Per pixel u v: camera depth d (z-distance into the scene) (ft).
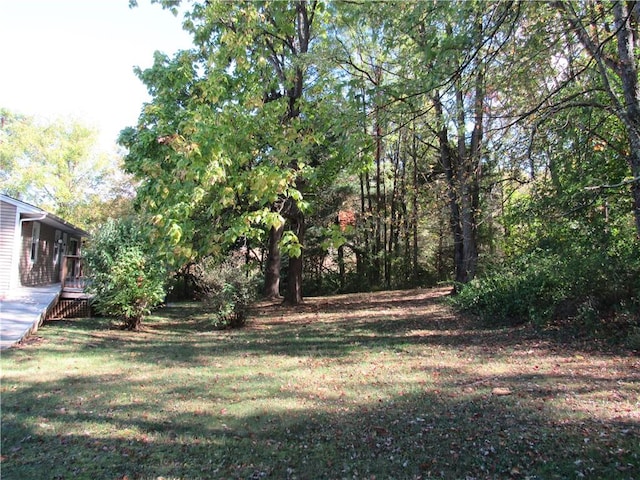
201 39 46.44
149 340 36.73
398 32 24.06
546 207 31.24
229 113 33.42
